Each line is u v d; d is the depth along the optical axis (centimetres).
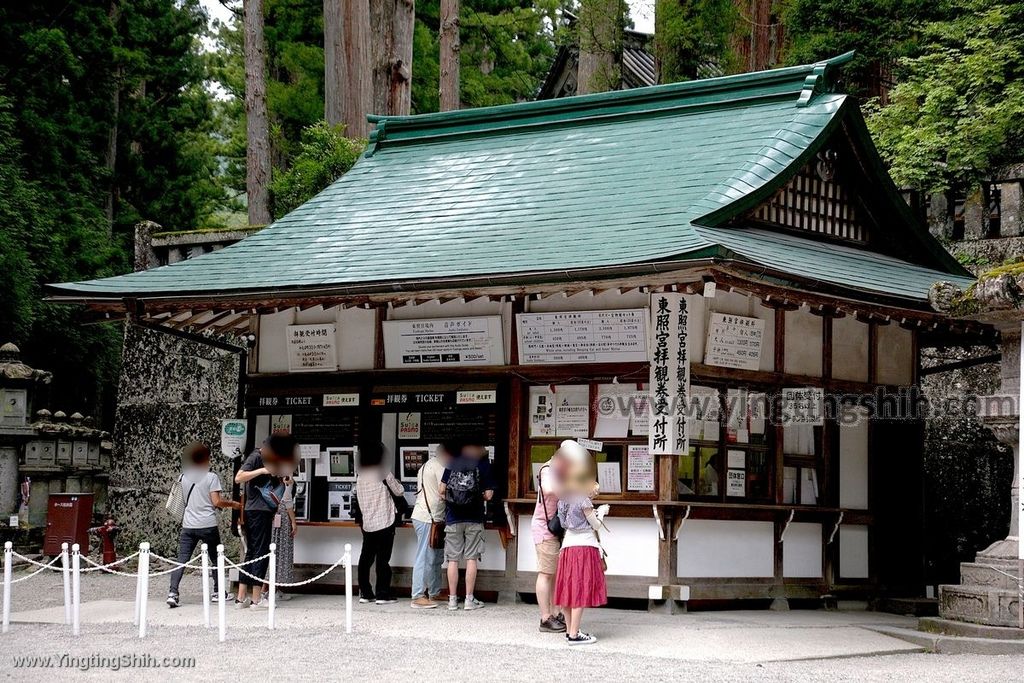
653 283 1168
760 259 1188
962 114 1966
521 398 1374
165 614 1310
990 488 1727
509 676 900
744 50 2839
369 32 3006
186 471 1396
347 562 1157
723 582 1332
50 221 2895
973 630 1154
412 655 1002
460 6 3756
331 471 1476
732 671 947
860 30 2378
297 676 897
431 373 1427
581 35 2994
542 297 1367
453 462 1312
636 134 1623
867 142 1513
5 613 1202
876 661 1045
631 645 1065
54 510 2047
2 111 2848
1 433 2206
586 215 1388
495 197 1543
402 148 1823
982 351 1758
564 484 1083
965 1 2103
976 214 1841
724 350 1325
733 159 1445
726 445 1348
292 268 1439
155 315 1491
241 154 4412
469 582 1305
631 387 1312
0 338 2714
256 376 1543
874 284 1341
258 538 1359
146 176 3628
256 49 2952
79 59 3183
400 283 1284
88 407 3244
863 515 1498
